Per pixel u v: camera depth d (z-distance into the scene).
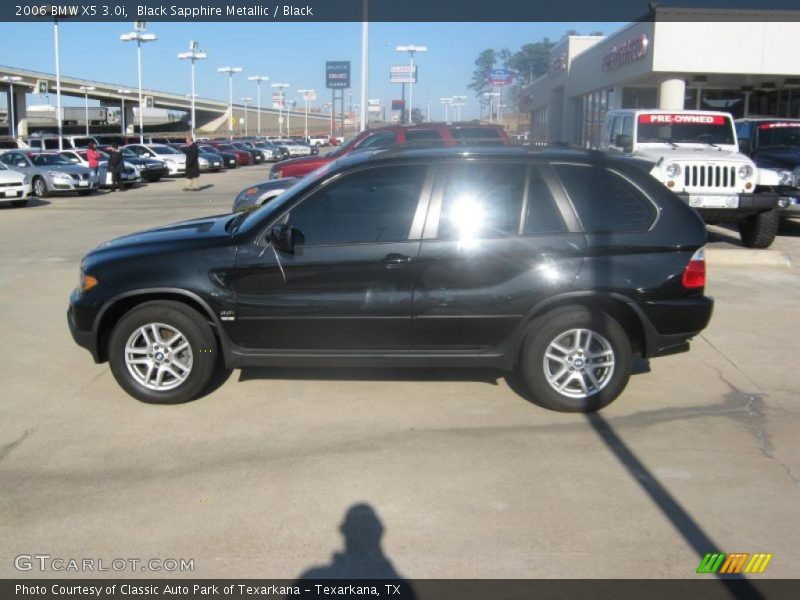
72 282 9.79
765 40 20.36
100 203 21.94
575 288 5.16
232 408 5.44
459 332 5.25
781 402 5.58
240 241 5.28
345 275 5.19
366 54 22.75
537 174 5.29
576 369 5.29
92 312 5.36
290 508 4.05
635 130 12.88
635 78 23.02
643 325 5.25
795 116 23.78
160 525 3.89
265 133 124.62
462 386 5.88
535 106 43.22
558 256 5.17
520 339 5.27
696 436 4.98
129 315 5.36
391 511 4.02
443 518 3.95
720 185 11.43
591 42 32.47
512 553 3.63
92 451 4.76
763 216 11.71
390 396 5.67
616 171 5.31
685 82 23.45
